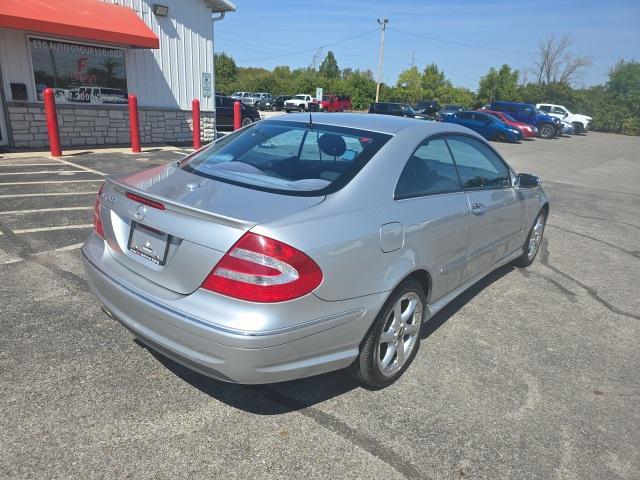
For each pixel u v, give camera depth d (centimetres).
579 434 275
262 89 6506
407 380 313
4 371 286
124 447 238
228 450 242
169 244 247
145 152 1184
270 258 221
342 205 259
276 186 270
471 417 281
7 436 238
